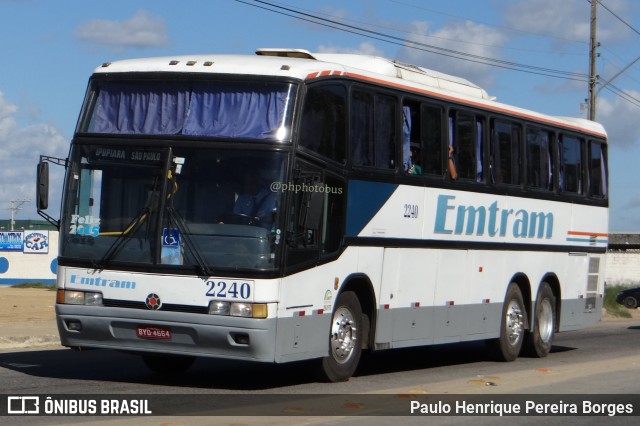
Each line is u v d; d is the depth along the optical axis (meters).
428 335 15.08
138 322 11.72
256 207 11.58
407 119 14.46
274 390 12.38
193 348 11.66
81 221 12.11
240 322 11.34
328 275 12.52
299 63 12.34
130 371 14.05
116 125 12.25
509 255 17.48
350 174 12.94
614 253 64.19
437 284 15.23
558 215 19.19
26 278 64.06
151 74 12.27
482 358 18.52
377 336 13.75
